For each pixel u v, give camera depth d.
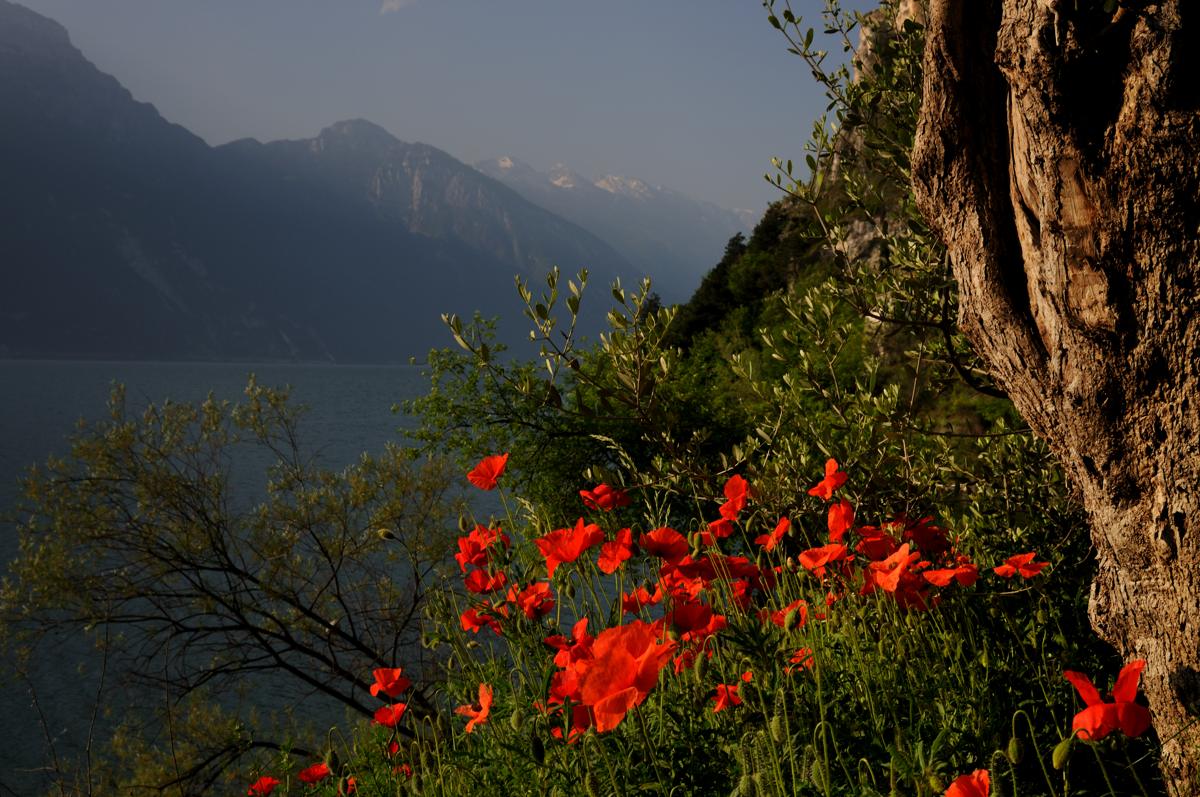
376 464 12.92
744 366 3.76
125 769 11.30
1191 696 1.79
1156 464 1.79
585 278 2.86
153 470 12.12
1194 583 1.76
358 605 13.04
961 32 1.93
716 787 1.93
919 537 2.87
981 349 2.21
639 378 2.98
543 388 2.97
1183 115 1.58
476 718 2.25
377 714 2.91
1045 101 1.74
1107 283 1.76
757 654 1.87
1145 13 1.59
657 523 3.13
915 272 3.39
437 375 11.72
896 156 3.33
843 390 3.58
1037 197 1.85
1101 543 2.03
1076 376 1.88
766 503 3.39
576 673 1.69
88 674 25.06
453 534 12.49
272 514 13.07
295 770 4.41
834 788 1.83
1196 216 1.62
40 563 11.41
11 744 20.16
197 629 12.45
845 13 3.69
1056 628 2.68
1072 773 2.09
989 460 3.57
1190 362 1.68
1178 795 1.82
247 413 12.98
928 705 2.24
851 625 2.48
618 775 2.00
